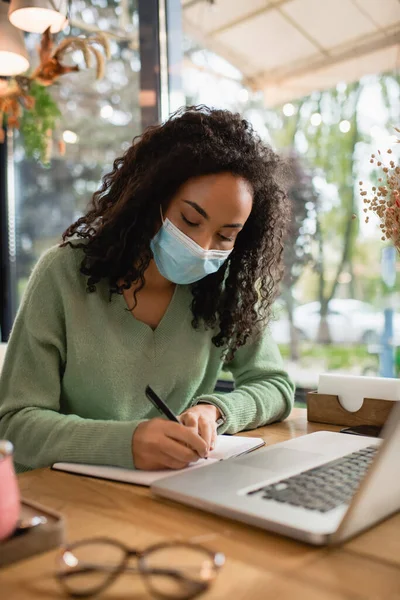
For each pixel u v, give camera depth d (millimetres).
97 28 2334
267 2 2049
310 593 534
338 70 1940
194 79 2209
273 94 2078
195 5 2182
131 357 1213
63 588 535
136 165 1227
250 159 1159
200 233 1138
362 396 1233
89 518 721
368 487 623
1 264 2992
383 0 1831
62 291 1195
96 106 2406
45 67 2006
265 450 957
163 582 547
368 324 1899
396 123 1806
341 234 1931
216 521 708
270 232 1338
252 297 1355
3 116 2428
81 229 1286
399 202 1151
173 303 1279
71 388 1206
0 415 1121
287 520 659
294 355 2037
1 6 1881
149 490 830
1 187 2959
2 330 3006
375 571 580
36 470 948
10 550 583
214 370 1383
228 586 547
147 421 959
